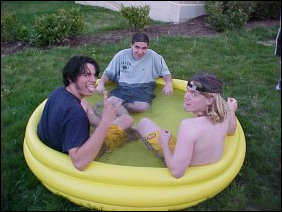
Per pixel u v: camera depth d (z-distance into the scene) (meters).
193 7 8.56
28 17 8.97
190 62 5.83
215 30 7.75
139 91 3.99
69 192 2.65
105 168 2.62
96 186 2.59
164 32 7.62
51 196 2.82
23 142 3.54
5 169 3.16
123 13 7.71
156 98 4.18
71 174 2.65
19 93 4.64
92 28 7.93
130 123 3.37
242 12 7.86
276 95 4.77
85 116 2.60
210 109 2.61
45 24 6.66
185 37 7.19
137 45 3.85
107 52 6.20
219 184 2.74
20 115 4.07
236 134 3.19
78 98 2.72
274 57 6.17
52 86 4.85
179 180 2.58
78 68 2.57
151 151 3.21
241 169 3.22
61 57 5.95
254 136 3.79
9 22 6.83
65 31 6.66
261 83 5.13
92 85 2.65
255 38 7.29
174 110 3.96
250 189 3.01
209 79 2.56
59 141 2.78
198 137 2.56
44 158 2.78
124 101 3.88
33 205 2.79
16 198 2.85
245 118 4.16
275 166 3.32
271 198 2.90
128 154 3.19
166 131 2.94
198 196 2.64
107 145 3.15
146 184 2.56
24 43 6.73
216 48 6.54
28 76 5.20
